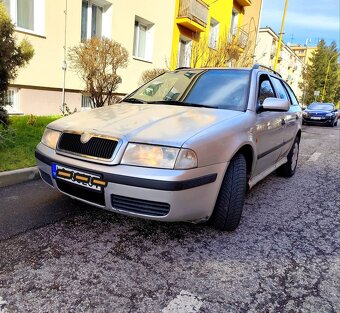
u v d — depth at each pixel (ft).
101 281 7.40
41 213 10.70
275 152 14.25
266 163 13.38
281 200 14.12
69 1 29.71
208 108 11.30
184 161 8.08
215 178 8.84
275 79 15.76
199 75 13.61
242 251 9.20
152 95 13.26
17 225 9.75
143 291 7.14
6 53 14.24
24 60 15.37
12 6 25.76
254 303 6.98
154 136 8.39
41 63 28.19
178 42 50.49
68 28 30.09
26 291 6.89
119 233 9.74
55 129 9.90
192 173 8.16
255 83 12.55
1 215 10.31
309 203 13.92
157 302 6.80
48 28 28.22
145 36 43.88
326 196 15.07
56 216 10.57
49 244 8.85
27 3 26.91
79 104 32.99
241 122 10.35
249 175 11.39
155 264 8.24
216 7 60.64
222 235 10.06
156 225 10.40
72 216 10.66
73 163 8.80
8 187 12.83
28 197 11.96
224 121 9.91
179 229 10.23
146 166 8.08
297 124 17.67
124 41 37.99
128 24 38.11
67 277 7.47
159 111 10.65
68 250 8.62
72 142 9.16
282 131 14.62
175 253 8.83
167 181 7.88
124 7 36.91
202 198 8.61
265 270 8.30
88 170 8.51
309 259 9.00
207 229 10.38
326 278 8.09
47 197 12.10
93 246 8.91
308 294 7.40
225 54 40.16
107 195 8.38
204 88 12.65
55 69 29.55
